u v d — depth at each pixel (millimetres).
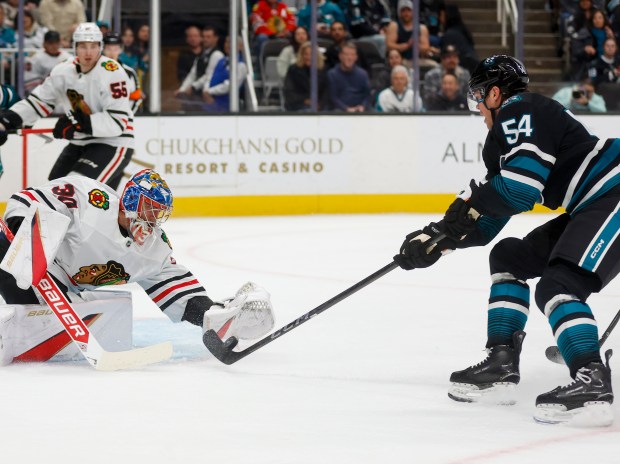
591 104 17703
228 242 12828
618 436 4449
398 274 10156
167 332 6938
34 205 5652
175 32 16891
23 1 15703
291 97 16719
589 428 4578
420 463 4035
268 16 17500
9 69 16375
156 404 5008
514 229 14297
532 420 4727
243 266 10758
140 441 4348
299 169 16266
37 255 5555
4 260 5609
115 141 10695
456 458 4105
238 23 17250
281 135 16156
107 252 5871
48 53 15812
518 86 4992
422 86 17188
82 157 10695
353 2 17438
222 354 5770
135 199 5719
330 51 17000
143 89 16781
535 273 5133
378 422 4680
